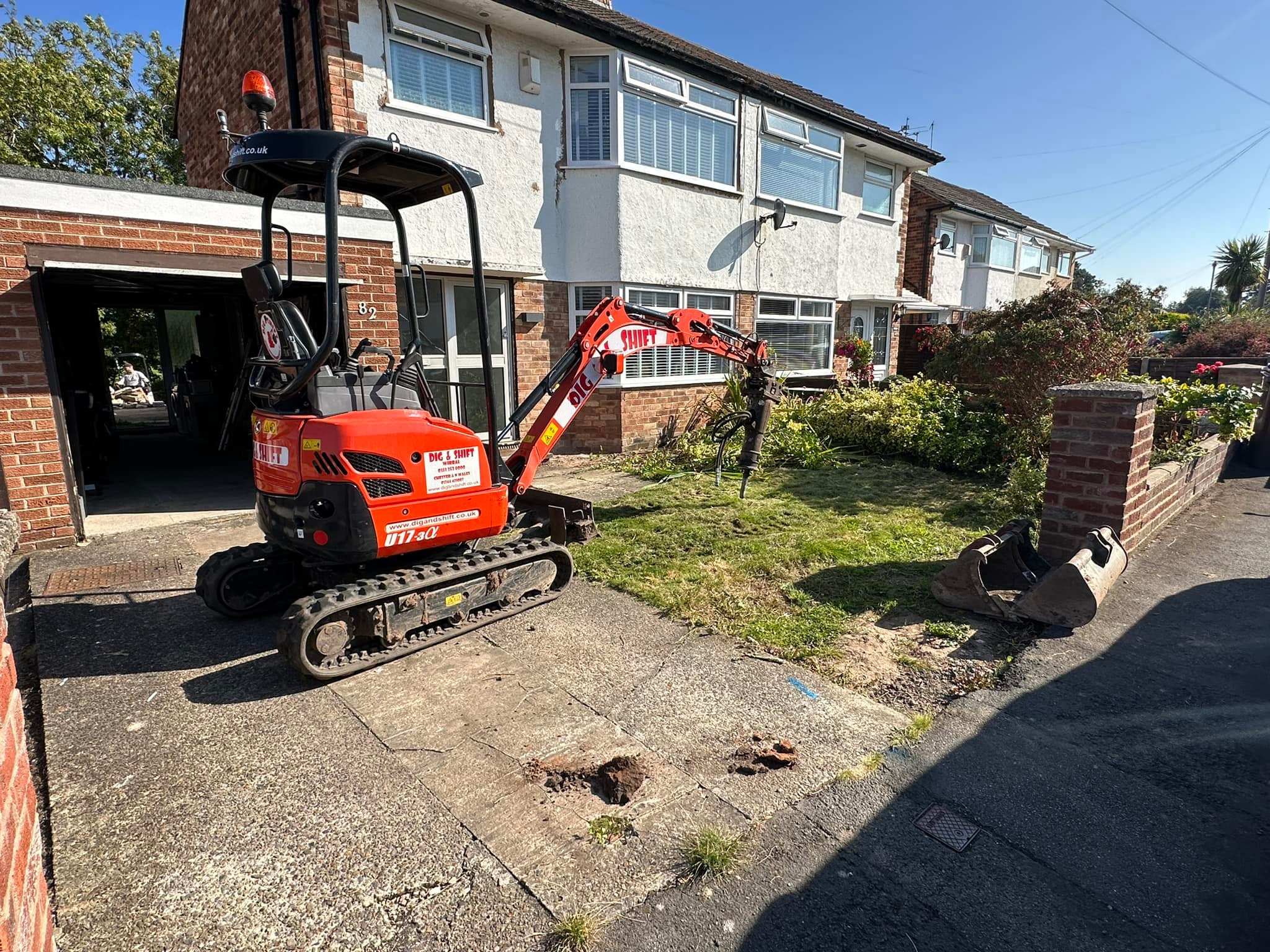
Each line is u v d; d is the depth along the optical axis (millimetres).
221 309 10570
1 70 18656
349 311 6828
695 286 10812
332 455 3479
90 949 2035
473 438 4039
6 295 5258
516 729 3143
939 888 2256
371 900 2211
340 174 4059
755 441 6719
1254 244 36688
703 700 3377
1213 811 2600
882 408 9734
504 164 8828
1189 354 19781
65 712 3299
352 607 3555
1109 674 3572
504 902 2203
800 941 2064
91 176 5422
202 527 6391
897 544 5645
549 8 8273
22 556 5555
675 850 2418
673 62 9789
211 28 10023
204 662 3793
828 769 2848
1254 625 4086
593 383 5250
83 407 8188
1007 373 8375
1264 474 8203
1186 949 2031
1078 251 25812
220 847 2438
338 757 2945
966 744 3004
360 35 7402
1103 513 4727
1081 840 2463
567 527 5398
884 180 14797
